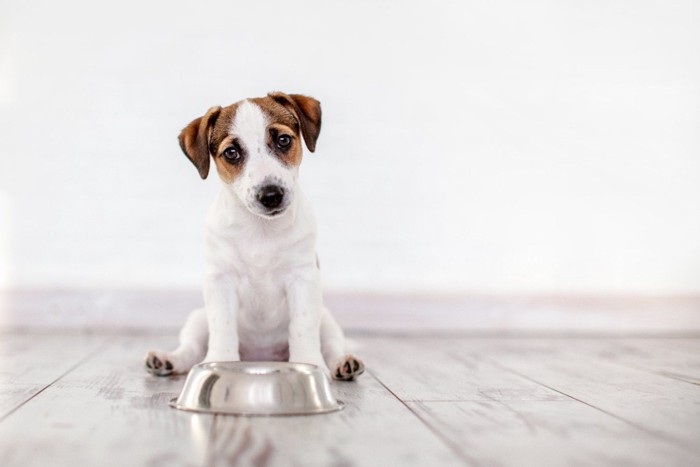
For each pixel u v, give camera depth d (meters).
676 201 1.94
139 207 1.89
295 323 1.24
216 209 1.24
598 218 1.94
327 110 1.90
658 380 1.27
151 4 1.89
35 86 1.87
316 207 1.91
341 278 1.91
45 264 1.88
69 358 1.43
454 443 0.93
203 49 1.90
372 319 1.90
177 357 1.26
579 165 1.93
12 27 1.87
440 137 1.92
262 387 1.03
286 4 1.90
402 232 1.92
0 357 1.44
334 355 1.27
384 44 1.91
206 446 0.90
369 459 0.88
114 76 1.88
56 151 1.88
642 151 1.94
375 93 1.91
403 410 1.05
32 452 0.89
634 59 1.94
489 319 1.92
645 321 1.94
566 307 1.93
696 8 1.94
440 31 1.91
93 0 1.88
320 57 1.90
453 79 1.92
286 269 1.24
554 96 1.93
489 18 1.92
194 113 1.90
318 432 0.95
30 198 1.87
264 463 0.86
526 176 1.93
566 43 1.93
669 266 1.95
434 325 1.91
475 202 1.92
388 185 1.91
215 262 1.23
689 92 1.94
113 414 1.02
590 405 1.09
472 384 1.23
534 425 0.99
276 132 1.20
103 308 1.88
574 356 1.52
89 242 1.88
